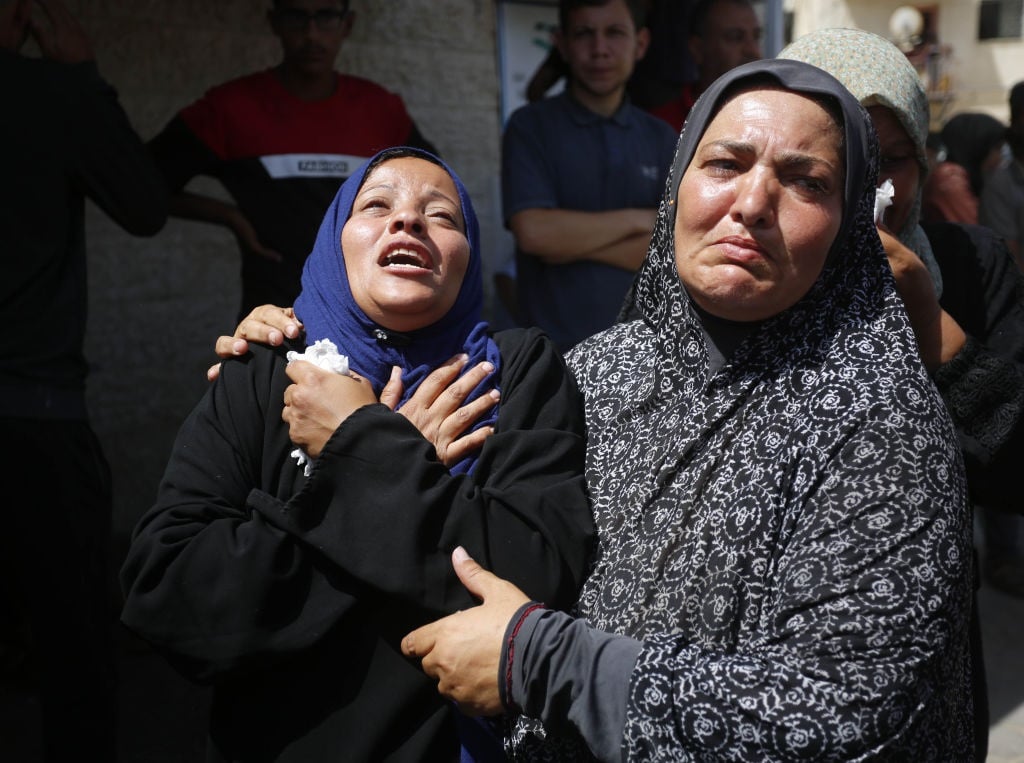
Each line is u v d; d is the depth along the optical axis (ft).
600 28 10.75
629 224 10.84
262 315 5.61
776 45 15.67
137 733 10.44
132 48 14.08
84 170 8.86
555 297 10.98
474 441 5.24
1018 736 11.02
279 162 11.23
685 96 13.92
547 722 4.45
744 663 4.20
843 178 4.71
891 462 4.30
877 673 4.04
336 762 4.90
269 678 5.05
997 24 60.23
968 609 4.43
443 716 4.97
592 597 4.96
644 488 4.94
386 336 5.44
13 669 11.34
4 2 8.98
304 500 4.84
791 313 4.78
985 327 6.48
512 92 17.95
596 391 5.70
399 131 12.00
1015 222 17.11
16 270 8.43
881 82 6.04
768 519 4.44
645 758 4.21
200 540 4.92
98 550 8.76
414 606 4.79
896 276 5.57
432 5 16.72
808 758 4.02
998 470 5.82
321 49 11.14
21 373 8.38
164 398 15.11
